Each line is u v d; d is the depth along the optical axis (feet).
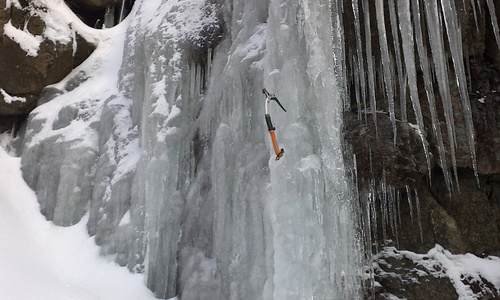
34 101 25.32
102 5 30.09
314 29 10.84
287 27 11.59
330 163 10.39
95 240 18.47
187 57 18.39
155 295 15.16
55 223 20.29
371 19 12.20
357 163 13.14
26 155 23.30
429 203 13.67
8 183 22.17
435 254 13.19
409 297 12.70
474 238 13.24
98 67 26.27
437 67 10.00
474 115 12.95
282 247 10.02
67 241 19.27
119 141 20.51
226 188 13.39
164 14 20.61
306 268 9.80
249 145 13.21
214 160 13.99
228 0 18.03
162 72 18.38
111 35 28.04
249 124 13.52
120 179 18.69
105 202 18.98
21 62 24.18
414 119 13.20
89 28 27.81
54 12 26.09
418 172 13.20
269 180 11.99
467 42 12.62
